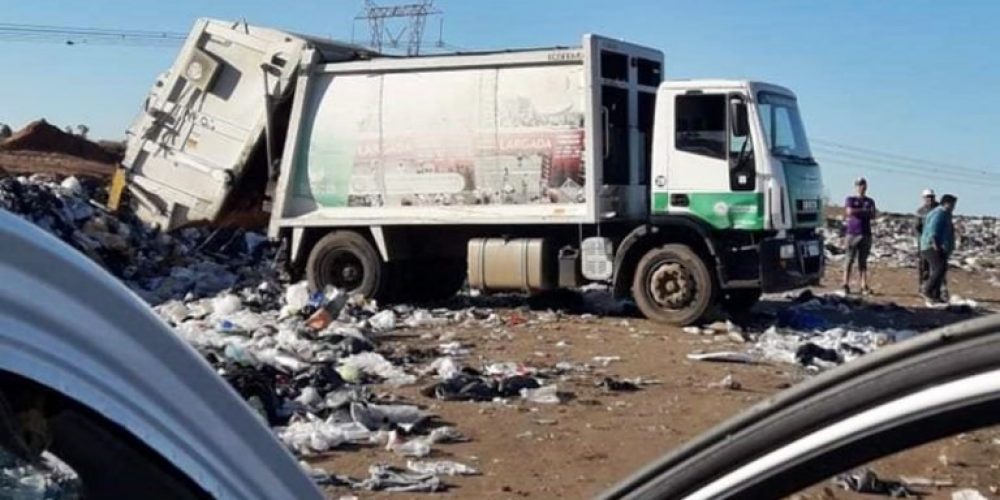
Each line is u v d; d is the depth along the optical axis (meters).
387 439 9.04
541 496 7.67
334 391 10.26
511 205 16.69
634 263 16.39
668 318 16.00
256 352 11.45
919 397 1.52
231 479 1.71
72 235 19.28
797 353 13.19
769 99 16.03
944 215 20.73
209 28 18.44
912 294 22.45
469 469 8.27
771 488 1.68
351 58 18.11
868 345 14.35
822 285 24.02
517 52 16.50
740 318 17.06
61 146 48.16
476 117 16.80
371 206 17.48
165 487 1.62
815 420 1.62
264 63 18.00
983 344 1.48
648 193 17.02
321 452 8.70
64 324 1.47
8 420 1.46
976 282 28.02
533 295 17.62
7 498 1.49
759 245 15.72
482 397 10.74
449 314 16.98
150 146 19.05
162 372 1.62
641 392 11.25
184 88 18.67
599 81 16.20
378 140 17.39
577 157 16.28
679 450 1.81
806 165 16.38
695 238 16.08
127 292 1.60
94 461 1.57
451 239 17.72
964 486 6.43
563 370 12.31
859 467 1.63
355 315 16.25
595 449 8.95
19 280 1.42
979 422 1.48
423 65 17.06
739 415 1.75
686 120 15.99
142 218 19.41
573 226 16.75
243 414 1.76
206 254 21.53
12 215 1.46
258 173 18.73
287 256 18.19
